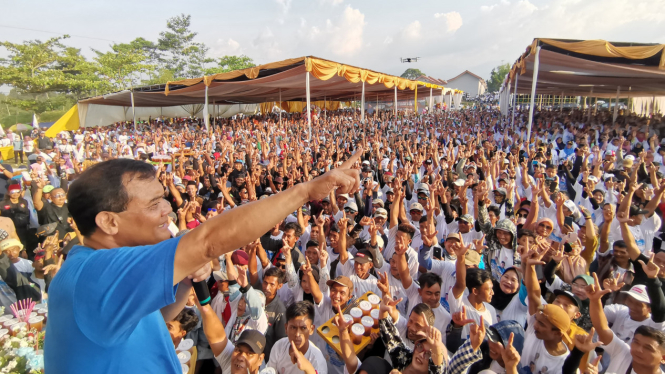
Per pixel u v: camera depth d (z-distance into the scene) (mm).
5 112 32250
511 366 2260
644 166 8359
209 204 6473
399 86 21141
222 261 4195
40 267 4328
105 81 33344
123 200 816
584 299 3420
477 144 13344
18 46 30391
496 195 6285
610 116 22000
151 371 879
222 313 3695
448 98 51344
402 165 10414
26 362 2334
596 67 12695
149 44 51281
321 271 3961
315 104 44438
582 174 7730
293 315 2945
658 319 3135
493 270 4652
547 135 15969
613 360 2846
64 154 11930
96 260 753
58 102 33375
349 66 14562
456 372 2381
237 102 35562
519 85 24734
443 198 5875
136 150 15352
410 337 2746
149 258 715
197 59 54000
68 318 752
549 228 4324
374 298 3463
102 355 771
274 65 13281
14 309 3213
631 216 5363
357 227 5332
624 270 4113
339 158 11289
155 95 23953
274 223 767
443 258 4762
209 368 3619
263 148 13672
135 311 711
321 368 3027
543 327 2729
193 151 13844
